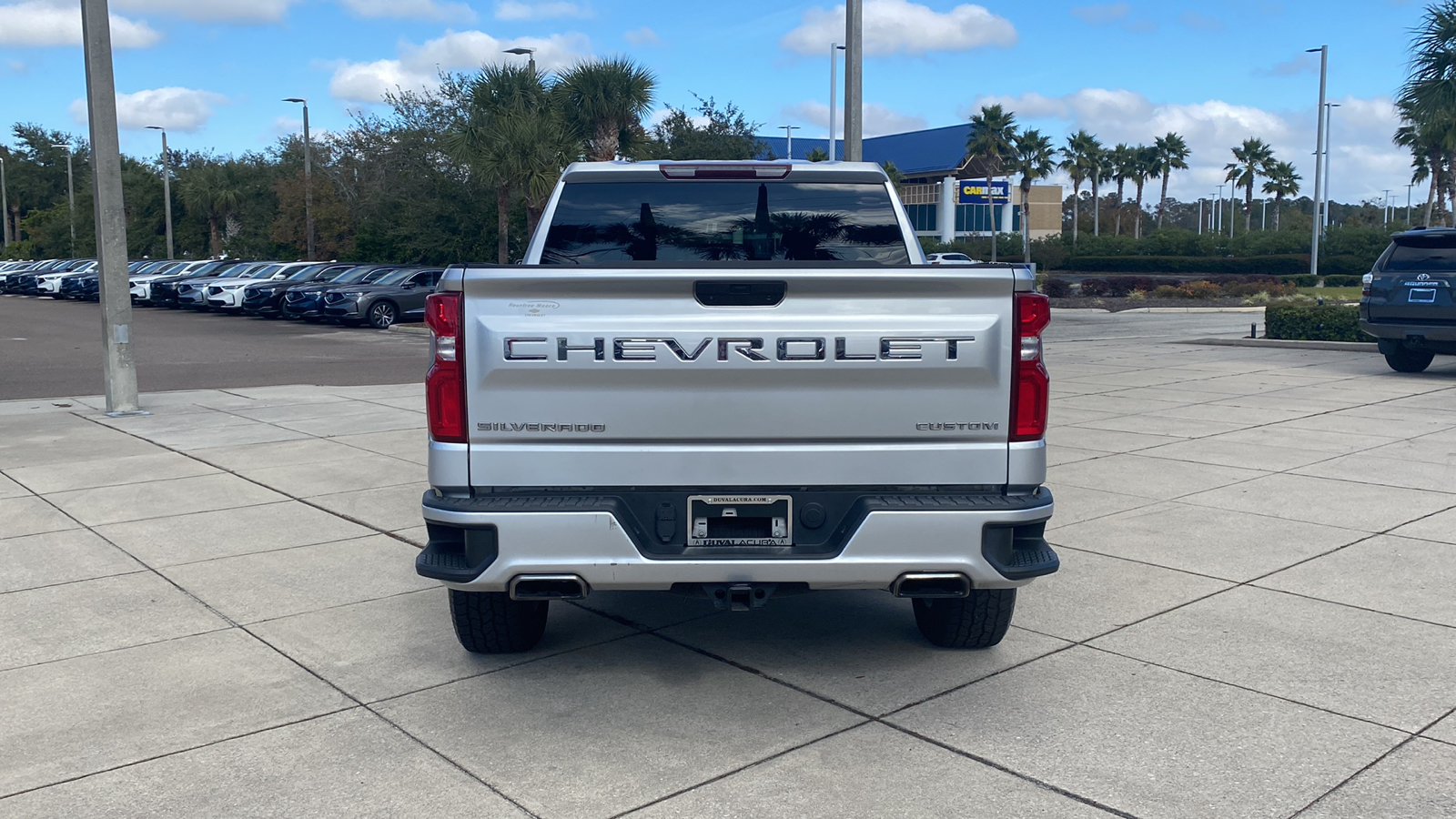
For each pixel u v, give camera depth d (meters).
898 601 5.80
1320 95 43.59
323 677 4.77
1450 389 13.30
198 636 5.29
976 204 90.06
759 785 3.73
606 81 29.66
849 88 14.92
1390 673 4.62
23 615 5.60
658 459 4.04
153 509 7.87
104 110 12.21
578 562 4.00
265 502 8.05
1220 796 3.61
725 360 3.98
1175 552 6.47
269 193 59.44
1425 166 53.00
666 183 5.39
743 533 4.09
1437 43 23.62
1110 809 3.54
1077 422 11.18
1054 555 4.18
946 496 4.08
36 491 8.44
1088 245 71.69
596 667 4.85
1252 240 69.00
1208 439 10.16
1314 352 18.45
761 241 5.43
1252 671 4.67
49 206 105.44
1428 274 13.83
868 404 4.04
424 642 5.20
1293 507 7.53
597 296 3.98
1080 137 93.12
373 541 6.99
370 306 28.77
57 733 4.22
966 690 4.52
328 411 12.73
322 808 3.62
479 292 4.00
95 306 40.50
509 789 3.73
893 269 3.96
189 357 21.00
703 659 4.93
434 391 4.05
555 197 5.38
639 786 3.73
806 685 4.60
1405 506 7.50
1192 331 25.73
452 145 30.67
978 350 4.00
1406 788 3.65
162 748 4.08
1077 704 4.36
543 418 4.03
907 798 3.63
